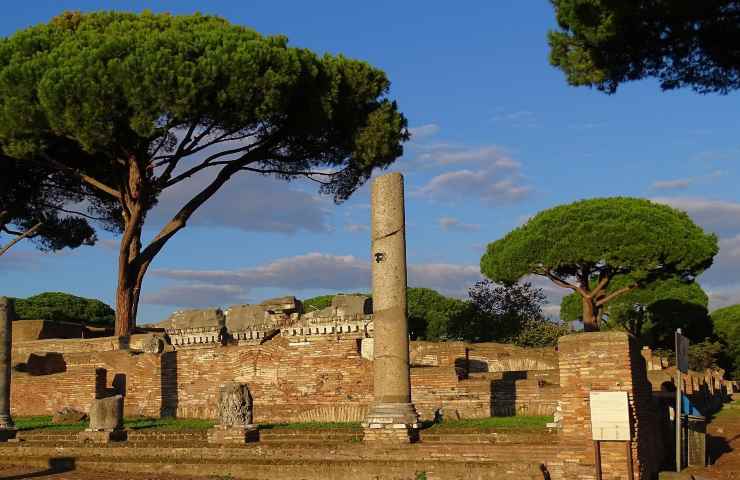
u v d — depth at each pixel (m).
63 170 34.38
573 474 15.92
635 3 19.53
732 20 19.44
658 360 36.94
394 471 16.69
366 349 26.53
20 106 30.17
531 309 46.94
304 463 17.56
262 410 25.02
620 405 15.71
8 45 31.92
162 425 23.47
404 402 18.58
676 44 20.42
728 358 68.81
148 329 35.34
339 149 36.06
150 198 38.06
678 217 43.56
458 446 17.08
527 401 22.86
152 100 29.16
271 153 35.69
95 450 20.23
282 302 38.62
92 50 29.89
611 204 44.25
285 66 31.30
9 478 18.22
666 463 18.81
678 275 44.00
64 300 56.75
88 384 27.77
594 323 44.88
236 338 34.56
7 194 39.00
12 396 29.27
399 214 19.45
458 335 47.19
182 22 33.81
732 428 26.73
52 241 44.62
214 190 35.50
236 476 17.83
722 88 20.91
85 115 29.23
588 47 21.19
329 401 24.98
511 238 46.69
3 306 24.50
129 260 34.56
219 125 32.22
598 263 44.81
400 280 19.19
